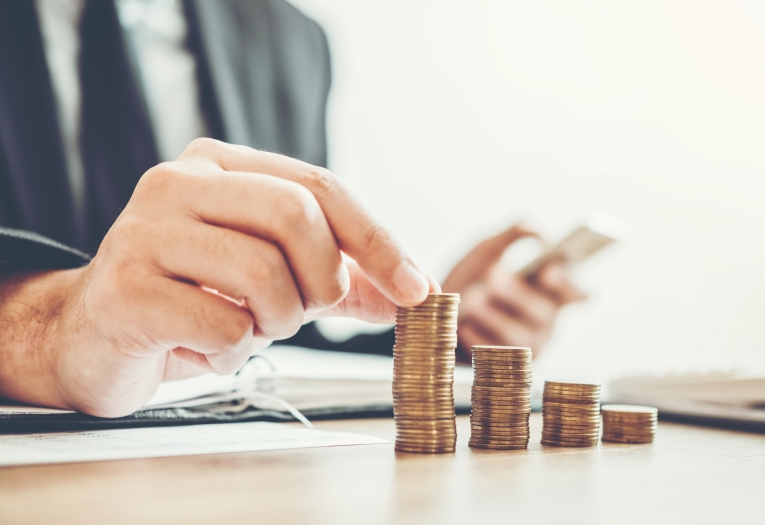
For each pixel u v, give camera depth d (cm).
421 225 338
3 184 203
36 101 209
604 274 307
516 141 336
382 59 333
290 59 284
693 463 74
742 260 297
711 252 301
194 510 44
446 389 76
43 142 210
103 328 74
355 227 75
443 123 338
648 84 315
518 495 52
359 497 49
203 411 99
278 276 70
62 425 80
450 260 335
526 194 335
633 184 317
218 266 70
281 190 71
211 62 255
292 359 159
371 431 96
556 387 88
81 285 87
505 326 194
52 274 99
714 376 126
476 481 57
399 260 74
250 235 71
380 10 332
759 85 296
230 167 81
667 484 60
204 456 66
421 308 77
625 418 94
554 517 45
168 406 98
